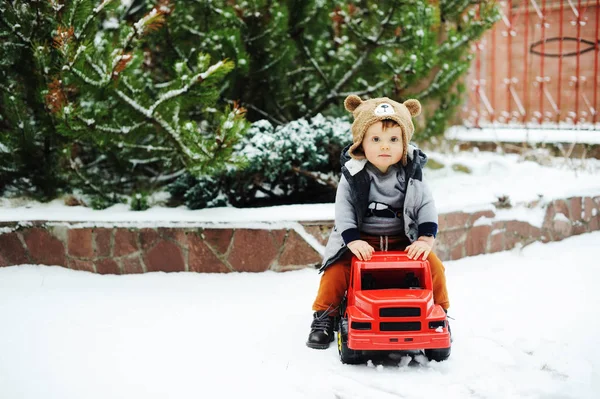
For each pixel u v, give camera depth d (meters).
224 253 5.05
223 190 5.80
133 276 5.07
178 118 5.31
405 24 6.21
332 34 6.91
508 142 8.38
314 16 6.62
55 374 3.34
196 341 3.77
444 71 6.79
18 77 5.79
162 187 6.57
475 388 3.07
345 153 3.88
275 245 5.02
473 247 5.50
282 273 5.03
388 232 3.75
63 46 4.81
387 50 6.42
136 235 5.11
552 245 5.87
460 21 7.45
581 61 8.88
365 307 3.29
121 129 5.15
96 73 4.99
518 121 9.53
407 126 3.69
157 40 6.15
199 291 4.70
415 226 3.73
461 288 4.71
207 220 5.06
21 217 5.27
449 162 7.70
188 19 6.32
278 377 3.27
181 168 6.14
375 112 3.65
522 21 9.37
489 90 9.75
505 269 5.19
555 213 6.01
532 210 5.91
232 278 4.95
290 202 6.21
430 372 3.29
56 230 5.20
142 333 3.90
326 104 6.64
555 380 3.16
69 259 5.21
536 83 9.32
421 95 6.83
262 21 6.31
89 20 5.14
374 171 3.76
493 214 5.63
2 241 5.26
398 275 3.69
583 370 3.27
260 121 5.97
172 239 5.09
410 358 3.42
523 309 4.25
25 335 3.88
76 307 4.38
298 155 5.59
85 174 6.05
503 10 9.45
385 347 3.23
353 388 3.11
